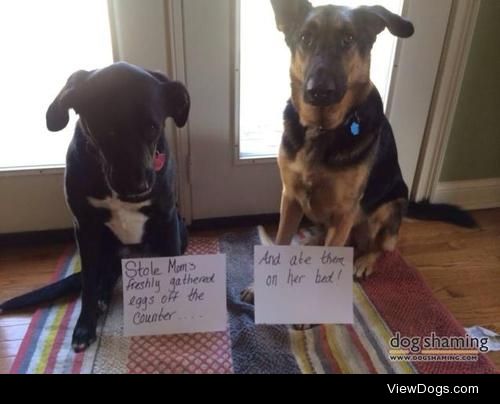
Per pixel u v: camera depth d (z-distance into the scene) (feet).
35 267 4.59
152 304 3.58
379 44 4.74
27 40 4.13
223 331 3.79
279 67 4.76
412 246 5.09
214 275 3.60
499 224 5.55
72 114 4.51
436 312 4.10
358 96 3.66
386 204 4.35
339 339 3.78
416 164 5.49
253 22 4.46
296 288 3.69
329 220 4.22
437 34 4.68
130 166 2.76
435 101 5.07
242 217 5.39
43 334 3.75
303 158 3.76
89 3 4.05
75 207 3.31
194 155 4.86
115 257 4.02
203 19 4.19
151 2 4.02
